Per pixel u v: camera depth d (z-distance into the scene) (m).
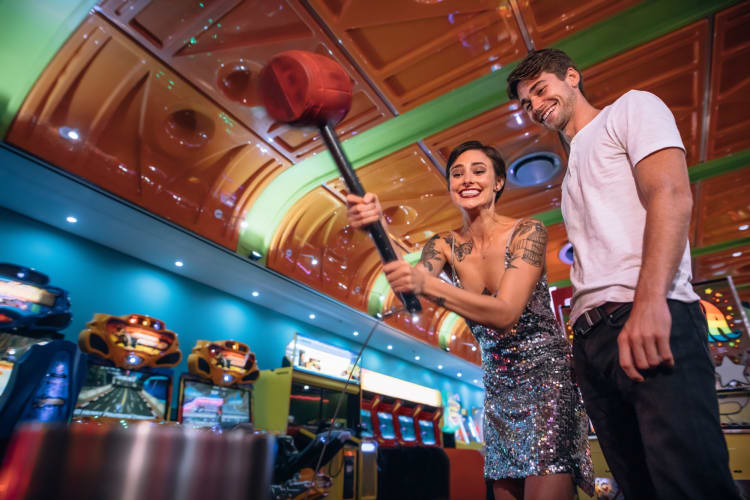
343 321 8.50
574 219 1.06
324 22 4.02
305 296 7.35
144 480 0.21
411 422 9.66
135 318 4.71
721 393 2.32
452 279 1.49
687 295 0.80
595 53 4.51
